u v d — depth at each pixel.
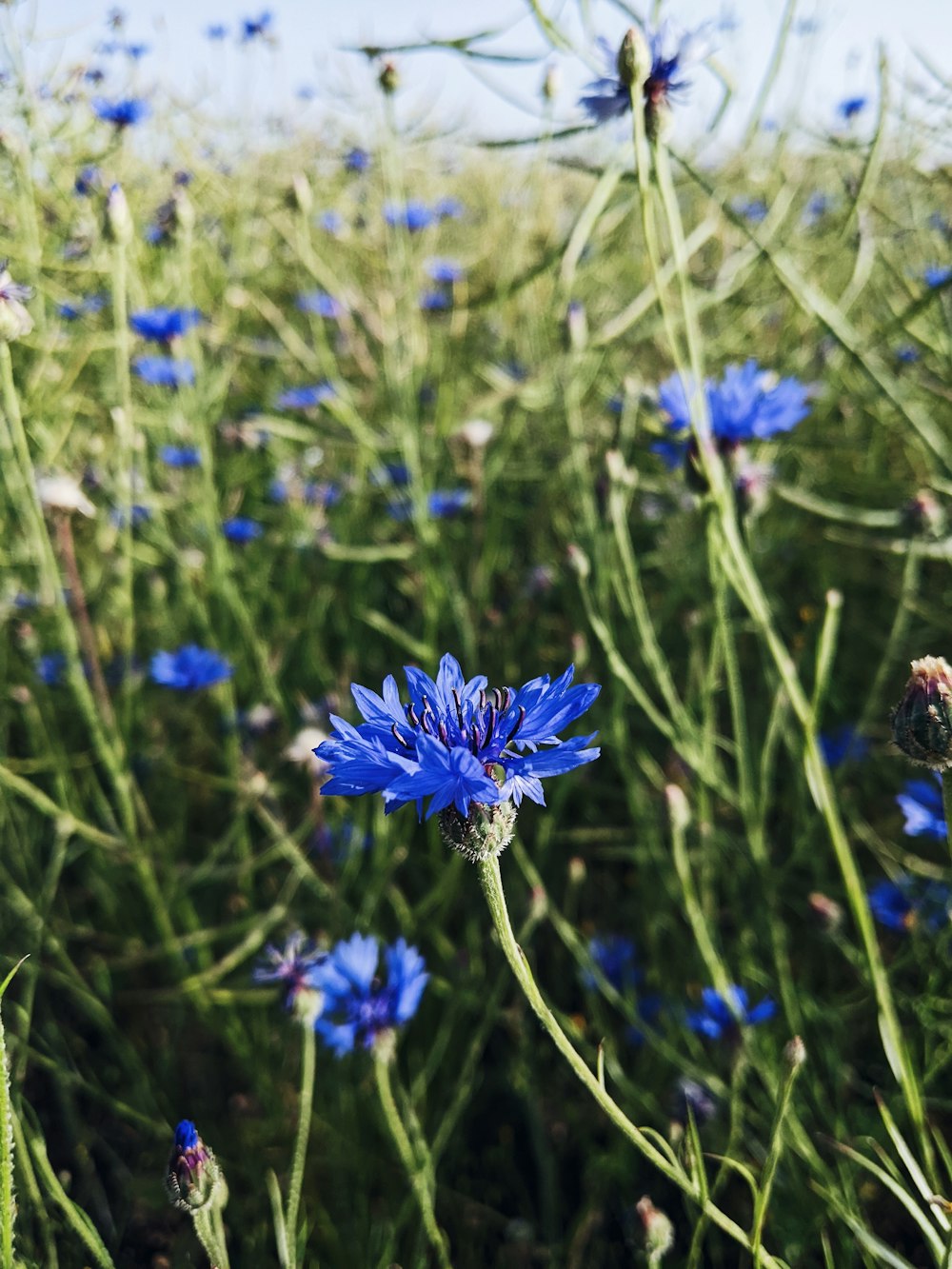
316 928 0.37
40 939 0.32
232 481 0.53
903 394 0.45
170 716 0.46
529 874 0.29
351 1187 0.31
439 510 0.48
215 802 0.44
